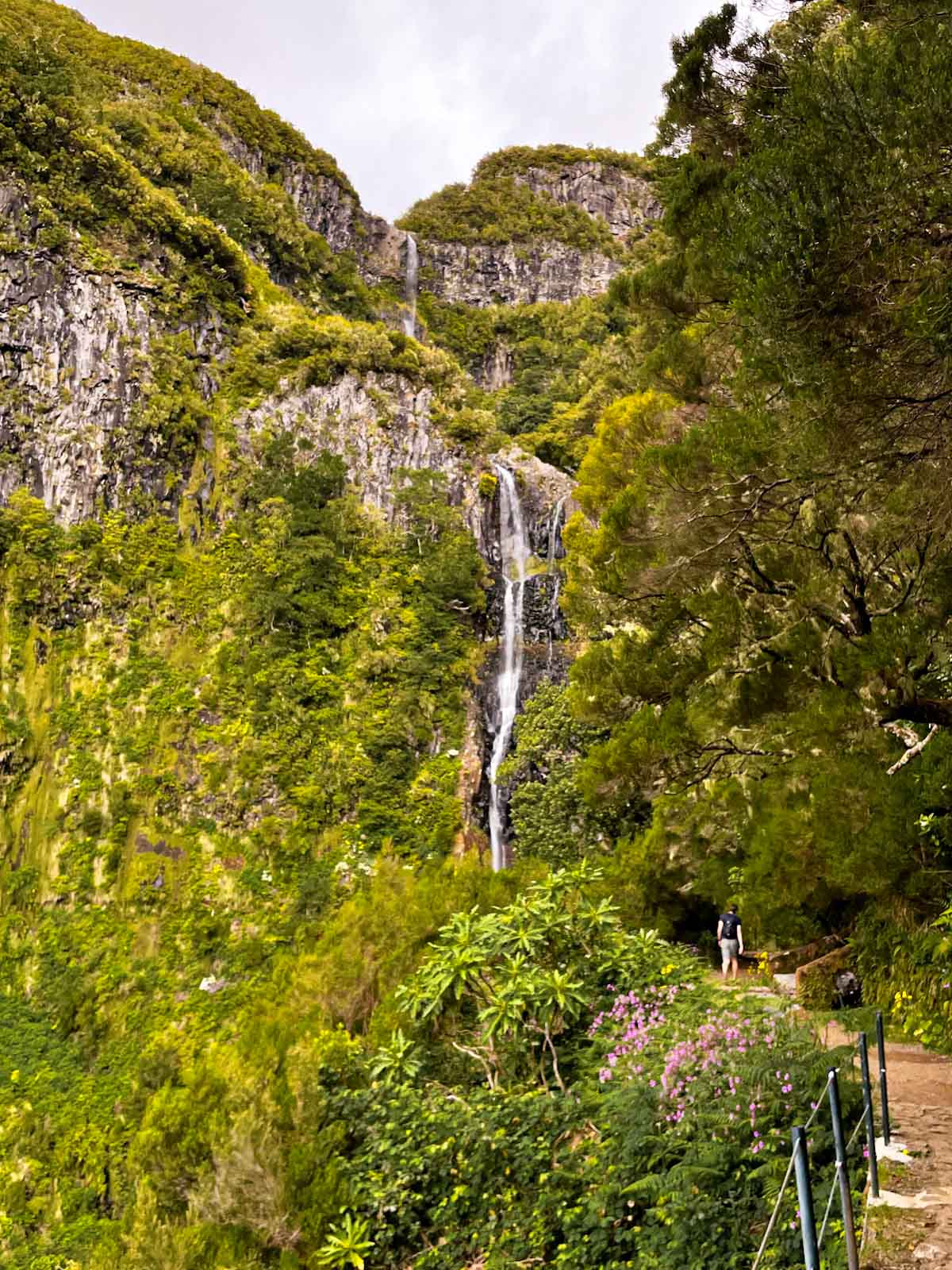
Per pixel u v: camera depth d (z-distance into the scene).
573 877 10.92
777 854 13.46
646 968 10.36
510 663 62.19
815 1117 6.70
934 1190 5.79
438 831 52.44
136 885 47.31
